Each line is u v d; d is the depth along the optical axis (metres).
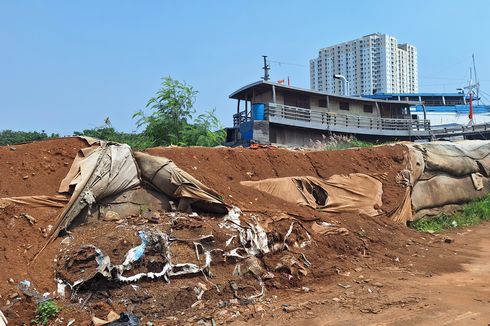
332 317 6.51
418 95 44.47
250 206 9.88
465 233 14.02
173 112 16.70
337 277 8.65
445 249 11.47
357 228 11.46
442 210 16.06
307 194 11.95
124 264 6.74
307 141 27.25
